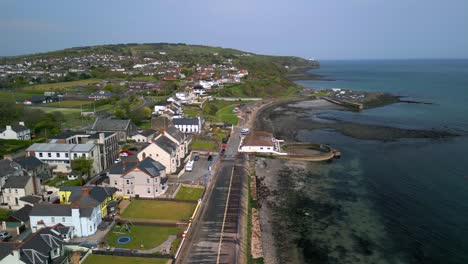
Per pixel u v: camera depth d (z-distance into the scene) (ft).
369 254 200.44
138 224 219.20
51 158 293.84
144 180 260.01
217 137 445.78
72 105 597.11
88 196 215.72
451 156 376.48
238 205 250.98
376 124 549.13
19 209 217.77
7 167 251.80
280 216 245.86
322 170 341.00
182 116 537.65
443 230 225.15
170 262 178.09
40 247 165.99
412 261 193.47
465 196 275.18
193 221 225.56
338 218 242.37
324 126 541.34
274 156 383.24
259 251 201.67
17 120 429.38
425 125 533.96
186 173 318.24
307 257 197.26
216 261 182.19
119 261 179.22
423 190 288.10
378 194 281.54
